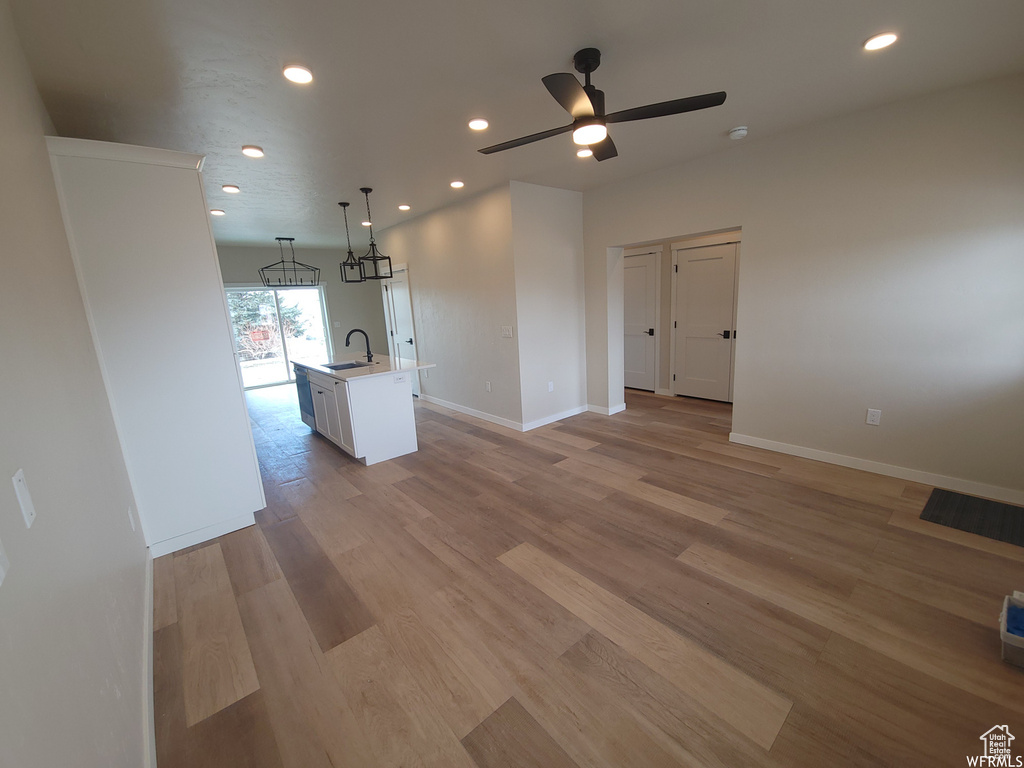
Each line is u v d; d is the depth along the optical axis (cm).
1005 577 204
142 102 229
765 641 175
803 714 145
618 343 506
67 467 123
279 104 240
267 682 167
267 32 179
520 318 448
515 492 318
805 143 314
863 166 292
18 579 76
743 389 381
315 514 301
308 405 496
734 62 222
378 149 312
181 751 142
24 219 136
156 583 231
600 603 201
